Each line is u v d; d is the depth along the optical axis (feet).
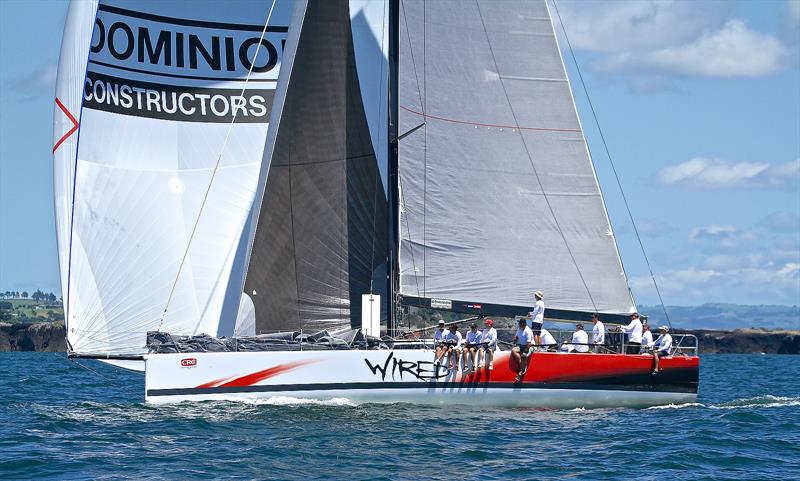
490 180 288.10
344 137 285.23
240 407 252.42
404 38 283.79
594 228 293.23
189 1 295.89
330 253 282.15
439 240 285.02
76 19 283.38
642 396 278.87
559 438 233.76
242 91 299.99
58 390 360.48
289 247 279.08
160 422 239.71
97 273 282.77
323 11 283.59
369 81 290.76
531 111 290.97
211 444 217.56
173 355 252.21
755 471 204.44
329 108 283.59
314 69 282.36
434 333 280.72
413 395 261.03
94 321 282.36
